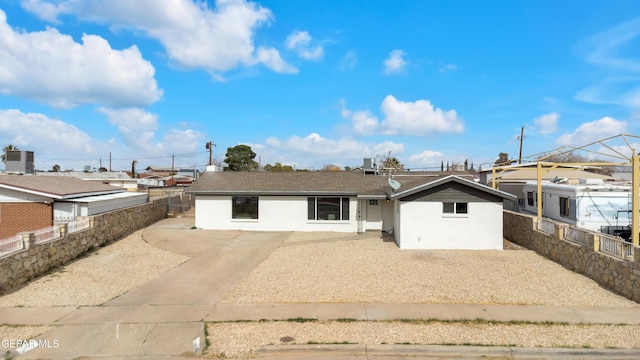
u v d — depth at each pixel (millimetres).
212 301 9922
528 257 14898
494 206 16844
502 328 7980
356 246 17641
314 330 8000
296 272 12727
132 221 21875
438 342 7344
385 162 60250
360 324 8266
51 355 7125
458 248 16906
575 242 13172
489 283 11234
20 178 20312
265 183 23875
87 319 8750
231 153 66250
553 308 9125
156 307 9508
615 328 7910
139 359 6996
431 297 10000
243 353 7172
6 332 8070
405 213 17094
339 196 22453
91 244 16406
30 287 11141
